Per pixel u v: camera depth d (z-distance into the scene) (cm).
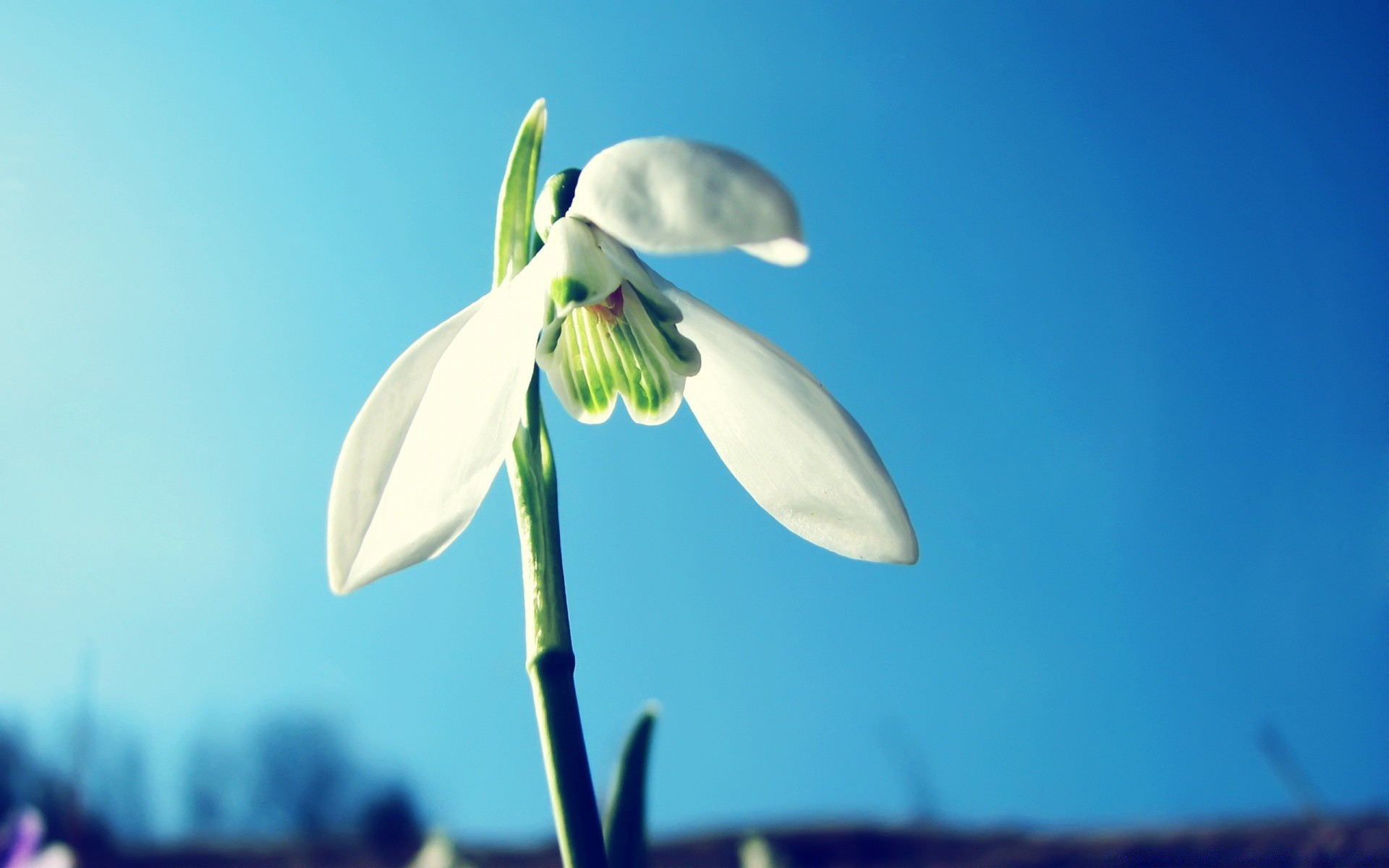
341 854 31
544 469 11
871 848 25
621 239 10
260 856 31
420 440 11
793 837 26
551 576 11
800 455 12
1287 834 24
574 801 11
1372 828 24
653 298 11
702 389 12
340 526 11
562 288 11
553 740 11
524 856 27
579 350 12
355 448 11
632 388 12
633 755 13
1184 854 24
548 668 11
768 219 10
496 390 11
